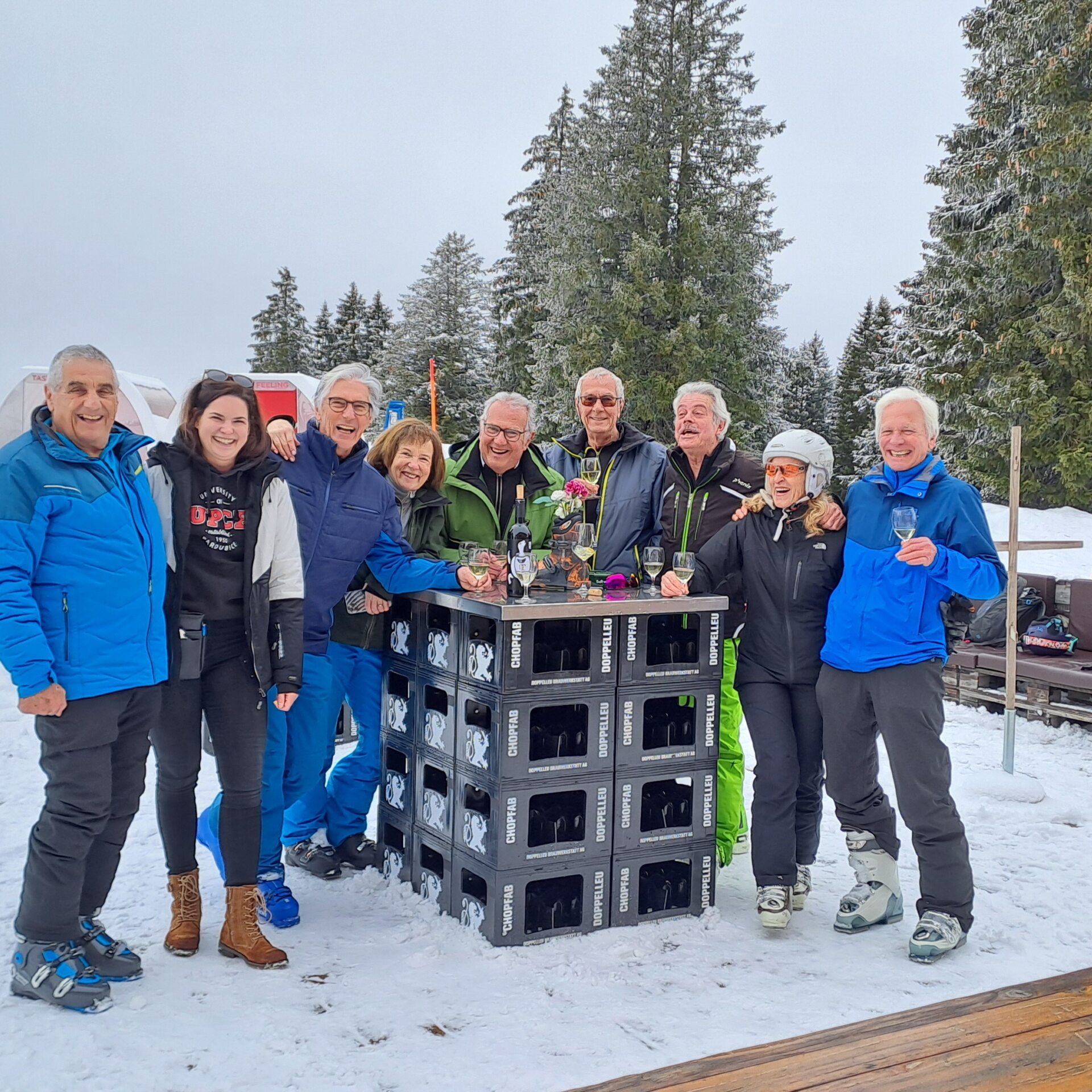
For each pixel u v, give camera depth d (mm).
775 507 3248
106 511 2506
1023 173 19703
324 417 3318
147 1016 2477
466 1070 2238
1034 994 2455
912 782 2957
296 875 3691
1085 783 4910
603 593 3232
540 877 3014
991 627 6969
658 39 26578
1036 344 19531
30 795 4543
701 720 3264
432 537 3785
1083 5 19219
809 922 3258
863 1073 2061
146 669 2602
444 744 3271
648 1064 2270
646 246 24578
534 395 26812
